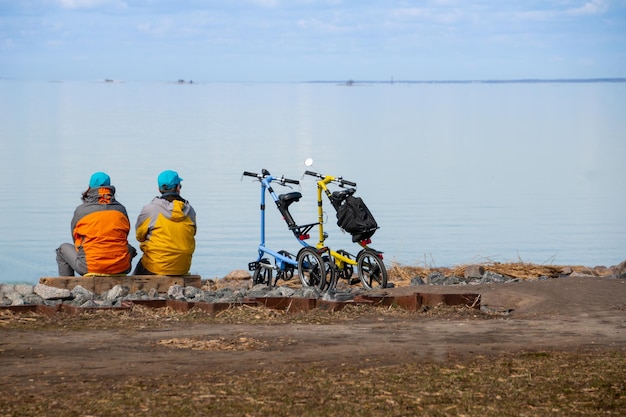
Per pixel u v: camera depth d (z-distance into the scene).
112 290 13.32
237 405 7.12
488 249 23.64
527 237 25.75
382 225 27.70
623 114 113.38
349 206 14.52
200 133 72.31
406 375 8.16
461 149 58.44
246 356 8.91
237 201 32.44
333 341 9.77
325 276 14.62
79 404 7.09
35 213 29.02
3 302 12.72
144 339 9.75
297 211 29.94
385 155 53.09
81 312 11.48
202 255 22.30
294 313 11.83
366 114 115.94
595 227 27.62
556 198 34.94
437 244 24.42
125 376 7.99
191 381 7.84
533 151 57.25
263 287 15.31
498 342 9.88
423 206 32.19
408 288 13.84
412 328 10.77
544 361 8.84
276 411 6.99
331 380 7.92
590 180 41.38
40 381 7.80
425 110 130.88
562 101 177.38
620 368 8.55
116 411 6.93
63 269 14.44
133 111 121.06
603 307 12.37
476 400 7.40
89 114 108.69
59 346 9.30
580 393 7.66
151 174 40.72
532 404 7.32
